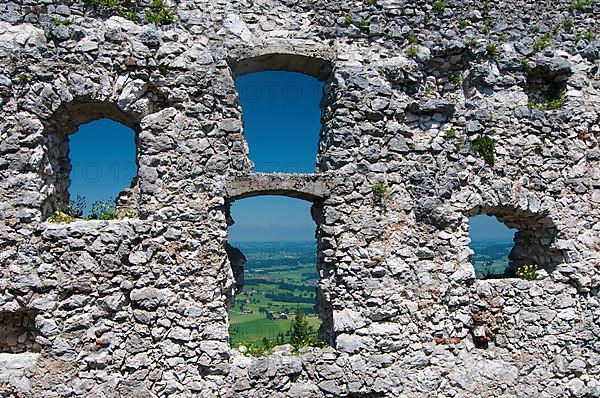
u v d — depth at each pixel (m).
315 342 10.58
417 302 10.35
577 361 10.77
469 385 10.34
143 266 9.51
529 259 11.74
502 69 11.02
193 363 9.59
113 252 9.37
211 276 9.78
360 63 10.53
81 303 9.18
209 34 10.11
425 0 10.87
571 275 10.94
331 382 9.91
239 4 10.33
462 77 11.08
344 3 10.64
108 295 9.30
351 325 10.07
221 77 10.01
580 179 11.11
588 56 11.43
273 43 10.28
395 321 10.25
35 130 9.27
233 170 9.98
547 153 11.00
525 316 10.76
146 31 9.73
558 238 10.98
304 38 10.48
